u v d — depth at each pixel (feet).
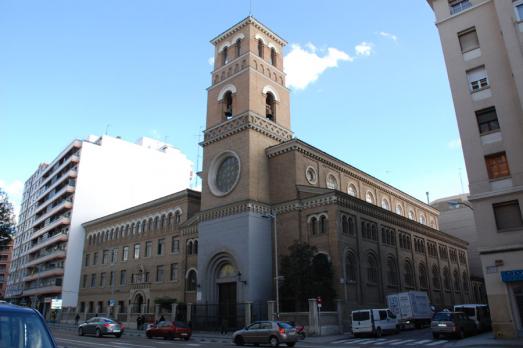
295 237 136.05
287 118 168.14
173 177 295.07
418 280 166.30
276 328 83.51
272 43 174.70
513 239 84.48
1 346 20.90
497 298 84.17
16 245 374.63
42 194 308.19
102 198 254.47
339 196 132.77
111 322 112.88
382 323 107.04
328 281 119.96
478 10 99.19
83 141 256.52
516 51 86.94
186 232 170.91
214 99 166.81
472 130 93.66
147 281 185.26
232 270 138.62
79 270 235.61
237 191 143.84
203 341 100.32
